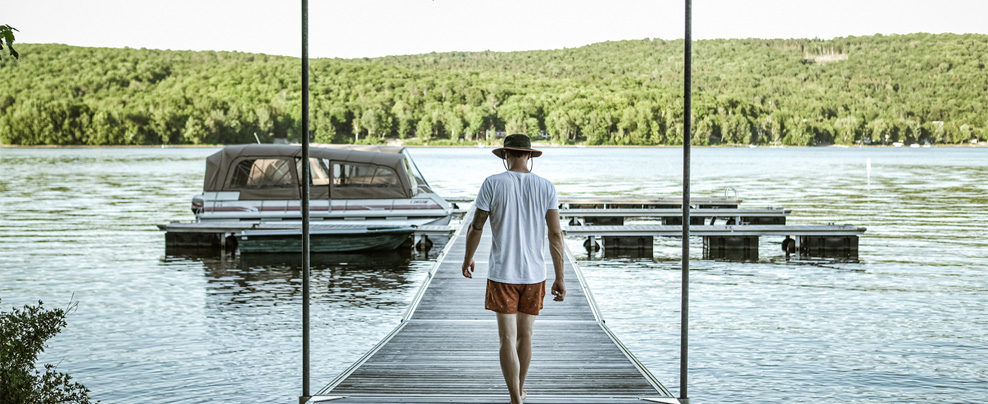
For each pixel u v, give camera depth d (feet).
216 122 549.95
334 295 51.03
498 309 20.33
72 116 524.93
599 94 633.20
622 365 28.09
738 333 39.88
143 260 65.31
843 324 41.81
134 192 146.30
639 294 50.80
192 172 223.10
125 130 532.32
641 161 336.49
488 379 26.12
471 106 625.00
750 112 622.13
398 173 78.33
